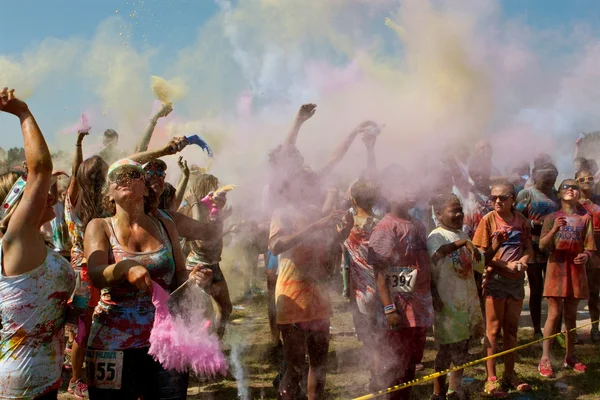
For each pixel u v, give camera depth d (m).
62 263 2.33
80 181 3.25
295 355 3.21
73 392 3.84
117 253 2.44
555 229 4.22
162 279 2.48
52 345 2.29
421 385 4.01
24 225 2.20
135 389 2.46
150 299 2.46
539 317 5.13
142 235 2.49
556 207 4.90
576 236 4.24
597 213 4.98
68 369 4.36
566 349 4.42
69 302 2.63
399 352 3.36
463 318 3.56
